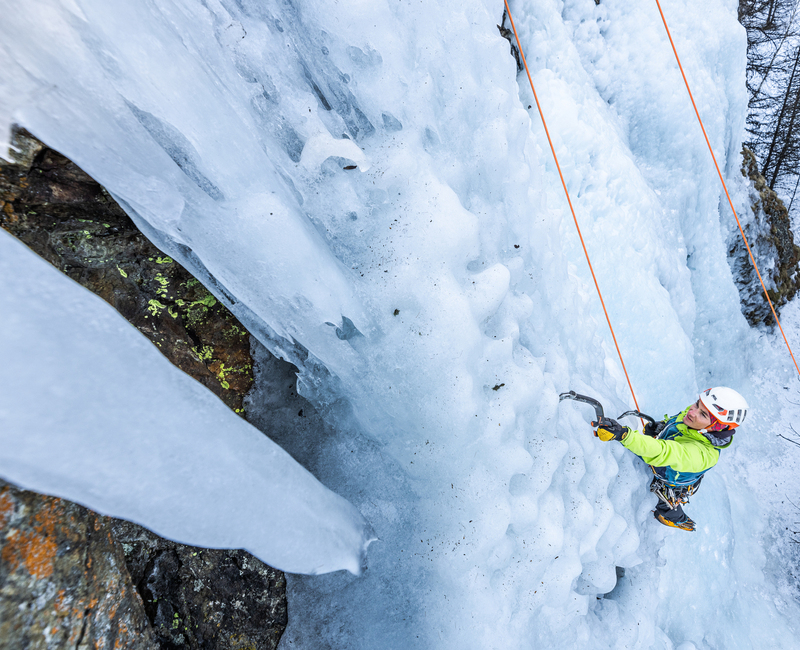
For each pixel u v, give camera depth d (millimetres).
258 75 1601
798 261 8461
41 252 1415
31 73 976
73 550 1133
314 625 1975
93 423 855
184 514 1044
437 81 2062
